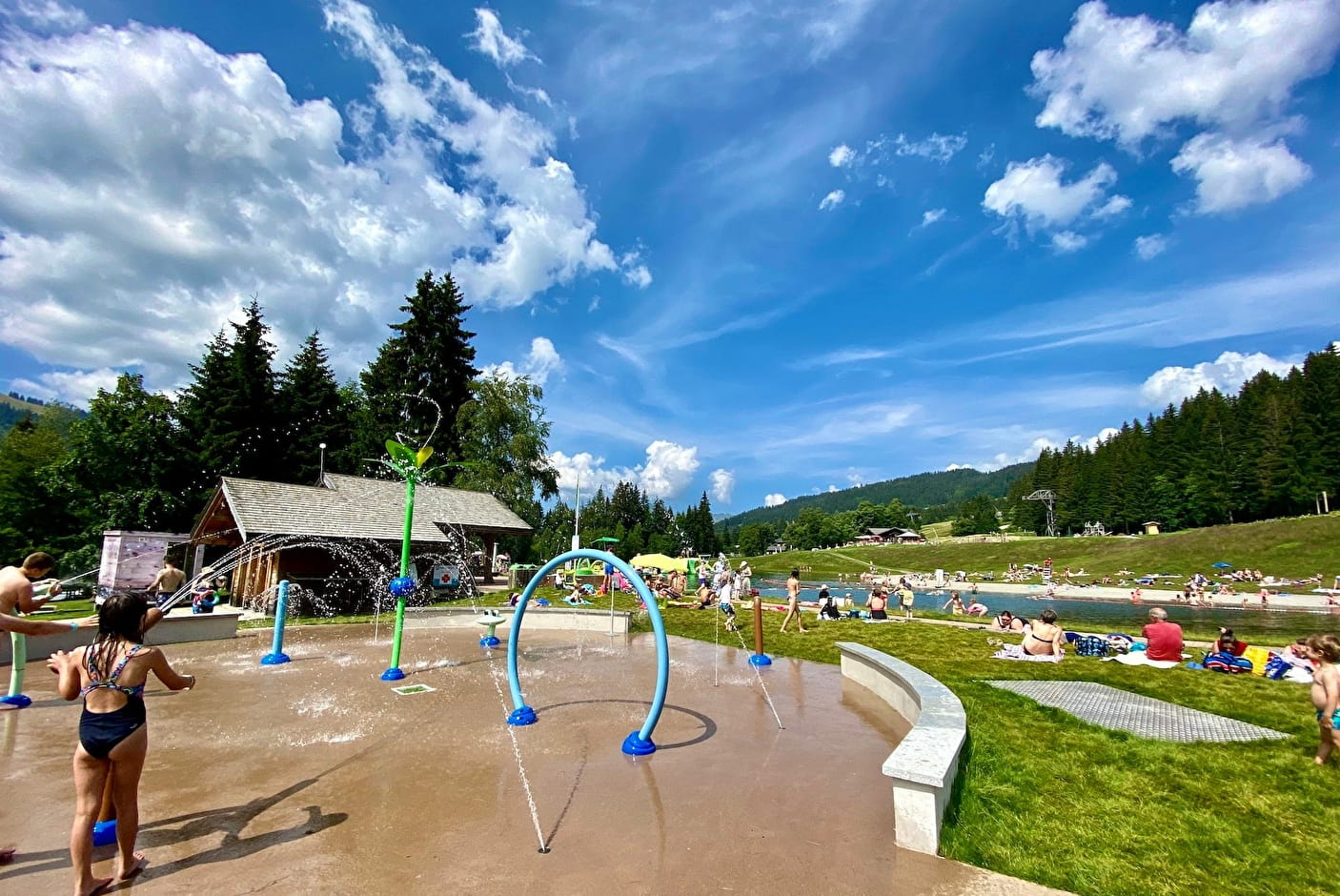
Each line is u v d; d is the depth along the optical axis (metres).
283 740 6.23
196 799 4.70
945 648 11.65
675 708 7.63
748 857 3.83
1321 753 5.40
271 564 19.81
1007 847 3.94
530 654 11.88
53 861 3.74
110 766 3.55
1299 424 66.81
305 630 15.17
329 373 44.47
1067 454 112.44
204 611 15.16
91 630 10.69
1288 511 67.25
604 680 9.41
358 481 26.56
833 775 5.31
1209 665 9.40
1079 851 3.90
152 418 34.44
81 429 32.34
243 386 37.59
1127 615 29.56
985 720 6.68
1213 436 78.31
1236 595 36.50
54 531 32.59
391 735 6.41
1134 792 4.78
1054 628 10.45
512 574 28.33
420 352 45.69
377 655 11.59
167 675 3.75
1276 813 4.43
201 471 36.00
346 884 3.48
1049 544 74.94
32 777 5.09
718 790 4.95
